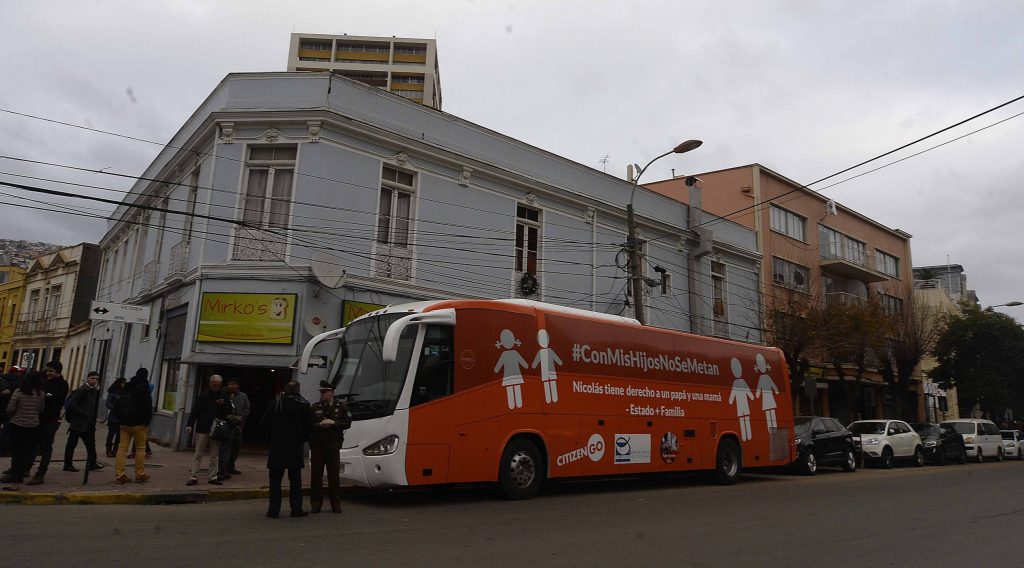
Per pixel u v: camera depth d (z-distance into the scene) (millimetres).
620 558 6723
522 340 11492
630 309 22984
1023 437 31469
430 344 10391
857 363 29766
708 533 8281
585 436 11977
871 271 34938
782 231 31703
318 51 89000
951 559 7113
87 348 30766
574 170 22078
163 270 18859
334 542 7113
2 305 42688
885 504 11578
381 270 16875
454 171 18719
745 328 27844
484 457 10555
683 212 26438
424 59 89438
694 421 14133
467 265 18625
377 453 9719
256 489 10648
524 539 7559
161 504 9641
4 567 5664
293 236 15703
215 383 10984
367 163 16969
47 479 10500
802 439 18312
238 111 16203
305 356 11125
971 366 34750
